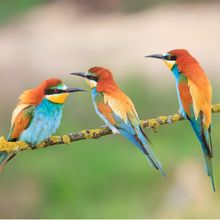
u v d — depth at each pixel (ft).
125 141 54.24
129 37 91.56
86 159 53.31
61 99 31.14
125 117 31.22
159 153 52.11
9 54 90.07
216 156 50.70
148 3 106.83
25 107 30.78
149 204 49.49
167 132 55.16
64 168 53.11
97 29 99.71
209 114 31.96
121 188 51.42
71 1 112.68
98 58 84.79
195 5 100.83
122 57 83.15
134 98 64.18
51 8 111.34
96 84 32.24
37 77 81.82
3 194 52.60
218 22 92.17
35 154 53.93
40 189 52.47
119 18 104.83
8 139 30.91
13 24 105.70
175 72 32.86
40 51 90.43
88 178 52.42
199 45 84.84
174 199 48.55
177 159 51.13
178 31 90.74
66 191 52.13
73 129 60.23
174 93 64.75
